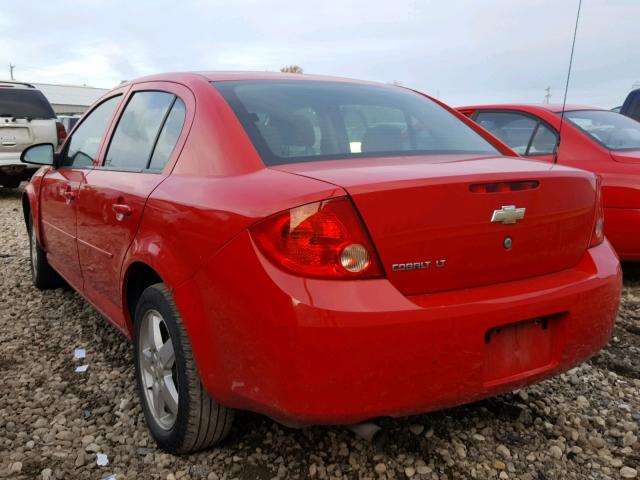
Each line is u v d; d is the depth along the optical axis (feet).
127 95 10.96
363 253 6.05
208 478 7.59
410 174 6.51
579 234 7.54
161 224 7.66
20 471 7.82
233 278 6.36
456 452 8.11
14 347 11.94
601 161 15.24
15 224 27.25
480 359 6.45
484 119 18.80
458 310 6.25
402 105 9.66
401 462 7.89
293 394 6.01
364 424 6.68
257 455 8.04
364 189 6.06
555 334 7.20
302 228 6.00
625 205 14.55
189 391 7.35
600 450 8.24
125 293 9.05
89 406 9.54
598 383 10.19
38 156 12.93
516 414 9.02
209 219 6.77
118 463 8.01
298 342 5.87
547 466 7.87
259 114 8.01
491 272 6.75
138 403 9.57
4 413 9.31
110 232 9.37
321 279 5.98
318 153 7.66
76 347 11.91
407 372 6.12
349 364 5.90
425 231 6.27
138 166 9.34
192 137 8.08
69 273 12.44
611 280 7.55
